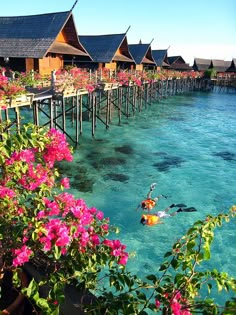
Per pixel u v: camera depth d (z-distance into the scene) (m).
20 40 25.20
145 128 26.47
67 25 26.91
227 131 27.05
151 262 9.02
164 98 48.22
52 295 3.60
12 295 4.73
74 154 17.97
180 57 67.38
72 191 13.13
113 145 20.52
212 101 48.12
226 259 9.31
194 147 21.44
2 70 18.55
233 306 2.54
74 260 4.13
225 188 14.57
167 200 13.03
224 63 75.69
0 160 3.85
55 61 27.09
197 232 3.54
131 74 30.50
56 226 3.46
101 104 37.06
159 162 17.78
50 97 16.81
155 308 3.50
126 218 11.34
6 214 4.39
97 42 36.62
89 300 4.48
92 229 4.27
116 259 4.16
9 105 13.41
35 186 4.70
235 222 11.42
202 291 7.86
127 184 14.30
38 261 5.08
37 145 4.41
